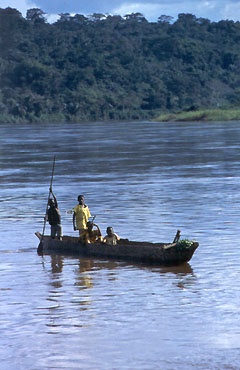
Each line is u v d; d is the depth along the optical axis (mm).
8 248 48719
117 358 25469
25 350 26453
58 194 79750
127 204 69500
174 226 55500
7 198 77000
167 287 35969
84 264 43000
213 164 119125
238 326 28750
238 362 24828
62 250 46562
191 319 29906
